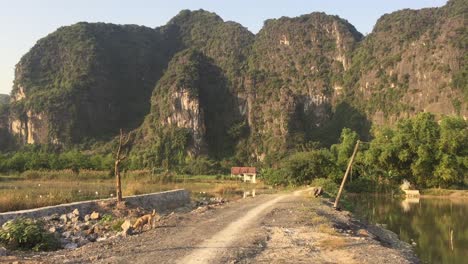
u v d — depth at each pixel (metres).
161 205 35.22
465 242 27.59
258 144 178.12
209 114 190.00
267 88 190.88
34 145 186.88
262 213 26.88
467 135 81.06
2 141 199.62
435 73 160.75
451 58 159.12
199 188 64.00
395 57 180.75
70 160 102.12
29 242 15.43
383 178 84.00
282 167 88.44
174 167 153.62
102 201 28.81
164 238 16.73
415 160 81.62
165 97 184.75
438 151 80.06
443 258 22.66
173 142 172.75
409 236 29.94
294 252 14.55
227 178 109.69
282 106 179.88
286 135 171.62
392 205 54.31
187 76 188.50
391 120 167.88
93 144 188.38
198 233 18.08
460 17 169.12
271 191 63.03
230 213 26.62
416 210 47.94
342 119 186.25
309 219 23.72
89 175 70.62
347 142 90.94
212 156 177.12
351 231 22.66
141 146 177.50
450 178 77.50
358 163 86.69
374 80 183.50
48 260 12.65
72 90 199.62
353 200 61.34
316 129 187.38
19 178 70.69
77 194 38.78
